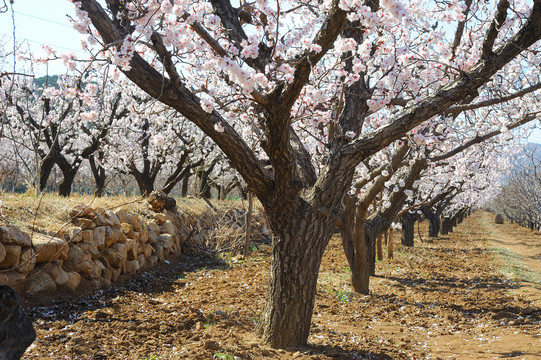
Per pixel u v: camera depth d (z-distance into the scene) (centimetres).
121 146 1662
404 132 508
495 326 796
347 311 871
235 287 966
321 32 423
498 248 2352
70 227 804
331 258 1584
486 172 2108
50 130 1554
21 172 1945
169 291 924
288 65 475
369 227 1218
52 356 477
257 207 2011
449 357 588
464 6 605
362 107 628
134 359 479
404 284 1220
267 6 520
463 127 1051
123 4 424
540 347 627
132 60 435
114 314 673
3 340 226
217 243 1455
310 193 540
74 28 384
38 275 688
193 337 566
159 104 667
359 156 523
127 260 986
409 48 632
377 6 547
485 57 503
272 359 489
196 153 1836
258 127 627
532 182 2602
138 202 1244
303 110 592
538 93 884
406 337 703
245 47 431
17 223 739
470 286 1226
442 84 615
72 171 1606
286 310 534
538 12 470
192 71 736
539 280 1302
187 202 1684
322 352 534
